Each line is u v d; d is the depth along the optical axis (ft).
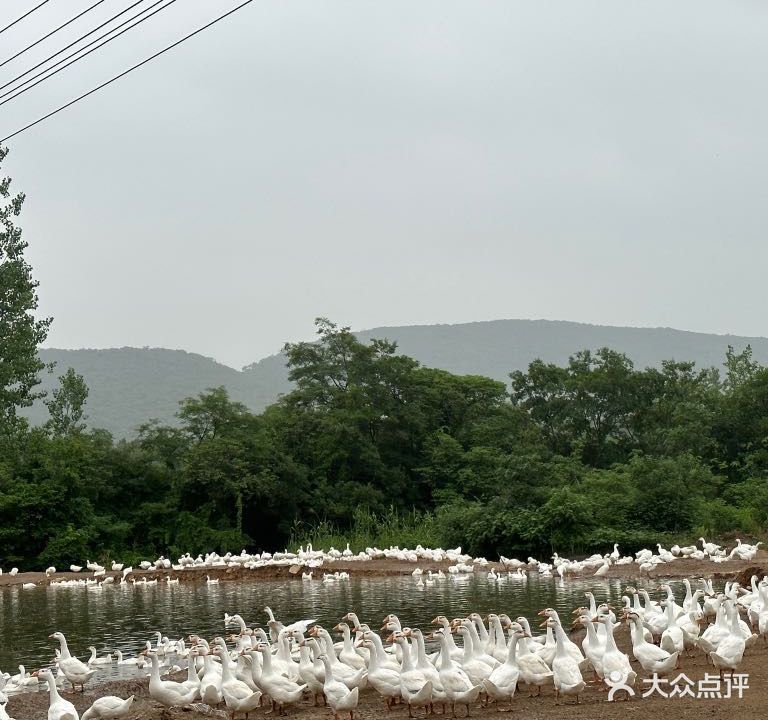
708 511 212.84
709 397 302.04
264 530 262.26
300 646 82.99
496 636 79.15
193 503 254.47
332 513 258.78
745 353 362.53
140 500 257.34
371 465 273.75
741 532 207.82
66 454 245.24
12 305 236.22
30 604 160.35
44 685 92.58
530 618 114.52
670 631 79.20
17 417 254.06
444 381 311.68
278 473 256.32
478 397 315.17
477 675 70.33
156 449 270.05
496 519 207.72
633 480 218.38
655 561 169.27
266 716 72.13
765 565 155.12
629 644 91.71
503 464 226.79
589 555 200.13
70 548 230.07
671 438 276.62
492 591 149.28
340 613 129.18
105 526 241.35
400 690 67.97
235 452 250.98
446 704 70.03
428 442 286.87
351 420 273.13
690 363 318.24
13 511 231.30
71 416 315.37
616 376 303.68
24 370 234.79
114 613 143.13
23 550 233.76
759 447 275.39
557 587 152.05
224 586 184.65
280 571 197.67
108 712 70.59
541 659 71.00
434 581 171.32
